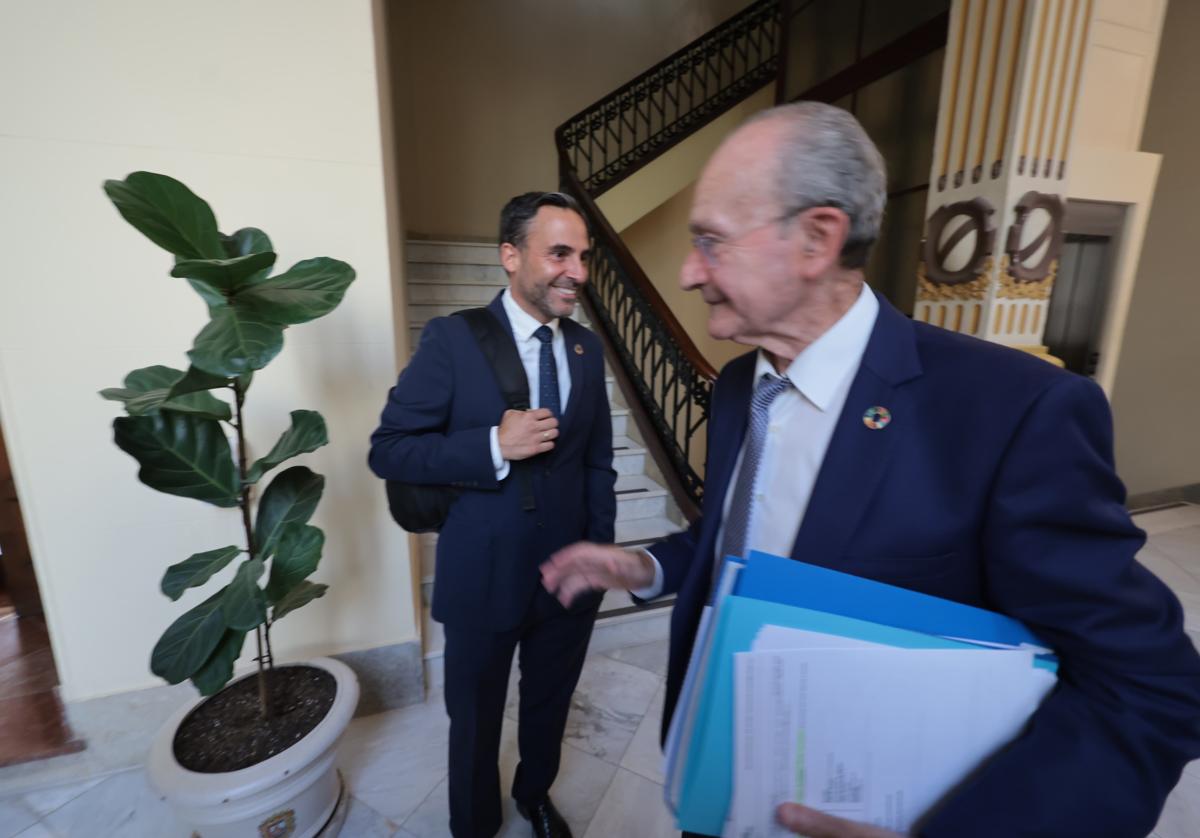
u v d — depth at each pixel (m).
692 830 0.48
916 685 0.44
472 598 1.06
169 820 1.41
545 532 1.10
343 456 1.58
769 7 4.77
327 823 1.37
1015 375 0.49
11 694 1.68
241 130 1.35
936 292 2.53
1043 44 2.10
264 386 1.47
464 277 4.00
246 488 1.14
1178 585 2.74
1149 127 3.47
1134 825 0.39
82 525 1.39
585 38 5.43
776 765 0.45
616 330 3.39
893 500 0.52
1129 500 3.75
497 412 1.07
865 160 0.49
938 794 0.46
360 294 1.51
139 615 1.48
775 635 0.43
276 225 1.41
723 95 4.89
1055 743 0.42
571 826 1.43
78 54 1.21
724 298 0.56
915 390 0.54
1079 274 2.87
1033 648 0.46
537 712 1.25
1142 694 0.41
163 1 1.25
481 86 5.23
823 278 0.53
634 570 0.76
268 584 1.17
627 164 4.55
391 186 1.94
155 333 1.36
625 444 3.17
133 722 1.52
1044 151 2.21
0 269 1.24
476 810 1.19
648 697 1.93
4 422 1.29
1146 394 3.70
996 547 0.47
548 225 1.03
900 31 2.99
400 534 1.70
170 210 0.84
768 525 0.62
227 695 1.35
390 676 1.76
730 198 0.51
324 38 1.37
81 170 1.25
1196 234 3.37
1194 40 3.21
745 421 0.74
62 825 1.39
